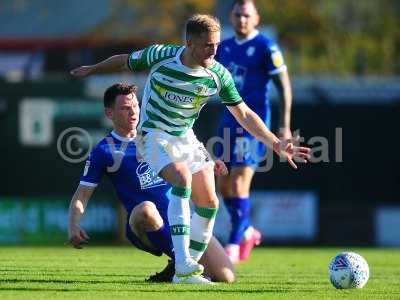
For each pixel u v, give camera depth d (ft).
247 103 124.77
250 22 123.95
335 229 226.99
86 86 219.61
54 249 168.55
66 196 219.61
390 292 83.56
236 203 122.42
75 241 84.94
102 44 415.44
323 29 424.05
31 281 86.38
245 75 124.67
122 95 88.69
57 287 80.89
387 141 228.02
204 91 83.82
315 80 240.12
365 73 424.05
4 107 220.23
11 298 71.72
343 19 429.79
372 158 228.22
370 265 126.52
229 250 120.88
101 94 218.59
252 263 129.59
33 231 217.77
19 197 219.61
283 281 94.58
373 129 228.02
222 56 125.90
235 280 91.40
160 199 89.97
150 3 411.95
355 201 228.22
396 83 230.07
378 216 228.43
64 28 428.97
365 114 228.22
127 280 89.71
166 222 89.40
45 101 219.82
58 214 218.59
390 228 228.43
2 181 220.23
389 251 179.11
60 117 219.61
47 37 423.64
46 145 220.02
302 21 424.05
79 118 219.00
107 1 437.17
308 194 226.79
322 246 226.99
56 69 419.95
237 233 122.21
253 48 124.06
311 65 423.23
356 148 228.22
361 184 228.43
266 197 226.38
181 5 405.18
